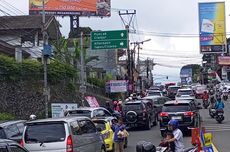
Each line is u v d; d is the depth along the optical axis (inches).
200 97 2768.2
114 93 2551.7
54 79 1555.1
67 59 1905.8
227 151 829.8
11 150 414.3
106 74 2864.2
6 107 1353.3
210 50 3698.3
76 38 2578.7
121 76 3129.9
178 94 2432.3
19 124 710.5
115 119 922.7
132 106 1349.7
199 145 535.2
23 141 614.5
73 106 1236.5
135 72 3624.5
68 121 619.8
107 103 1535.4
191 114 1114.7
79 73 1930.4
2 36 1957.4
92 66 2842.0
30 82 1434.5
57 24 2066.9
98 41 1888.5
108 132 852.6
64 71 1643.7
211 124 1413.6
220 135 1119.6
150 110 1424.7
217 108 1462.8
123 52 3383.4
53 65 1571.1
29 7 2620.6
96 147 700.0
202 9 3708.2
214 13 3688.5
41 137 611.2
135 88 3289.9
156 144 1000.2
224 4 3676.2
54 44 1929.1
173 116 1113.4
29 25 1947.6
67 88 1663.4
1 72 1362.0
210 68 5743.1
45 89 1186.0
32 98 1413.6
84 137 652.7
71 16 2696.9
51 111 1298.0
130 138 1143.6
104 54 3149.6
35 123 618.8
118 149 818.2
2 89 1358.3
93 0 2679.6
